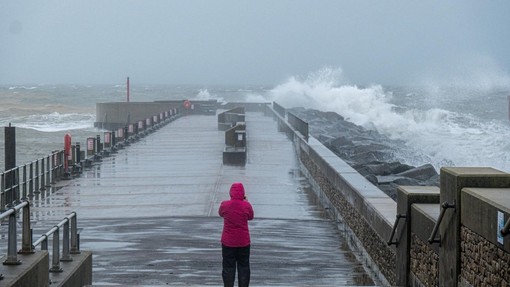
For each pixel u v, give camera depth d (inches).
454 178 478.0
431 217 527.8
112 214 1034.7
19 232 904.3
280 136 2298.2
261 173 1469.0
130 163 1644.9
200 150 1903.3
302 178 1418.6
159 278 669.3
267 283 661.3
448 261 488.7
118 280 660.7
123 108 3462.1
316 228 956.6
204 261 745.6
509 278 389.1
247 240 550.3
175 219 995.9
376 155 1905.8
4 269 437.7
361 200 819.4
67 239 580.4
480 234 433.4
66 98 7716.5
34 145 2576.3
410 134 3026.6
